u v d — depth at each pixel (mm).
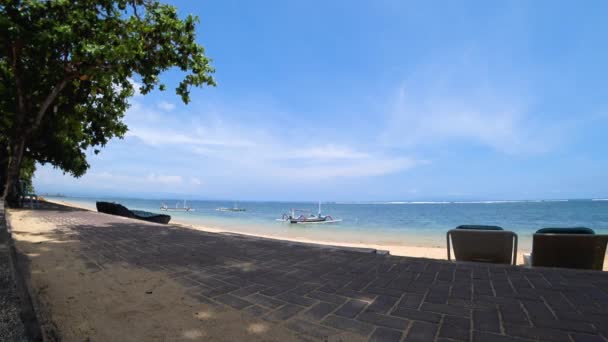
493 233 4480
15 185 13734
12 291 2369
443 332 2271
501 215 54625
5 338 1725
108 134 20016
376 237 21281
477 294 3092
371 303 2889
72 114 16828
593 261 4223
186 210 78875
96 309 2686
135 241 6320
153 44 12078
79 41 10344
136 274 3832
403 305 2830
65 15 10672
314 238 20438
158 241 6414
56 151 21031
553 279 3549
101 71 11648
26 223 8680
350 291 3246
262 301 2941
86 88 15336
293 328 2354
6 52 11523
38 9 10039
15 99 13680
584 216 49156
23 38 10102
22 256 4613
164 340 2143
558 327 2324
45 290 3148
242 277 3773
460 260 4797
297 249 5703
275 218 46844
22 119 13422
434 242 18266
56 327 2303
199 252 5332
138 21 11914
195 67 12656
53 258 4582
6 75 13727
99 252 5117
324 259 4848
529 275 3738
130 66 11758
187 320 2482
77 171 24812
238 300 2963
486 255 4594
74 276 3691
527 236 20203
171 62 12445
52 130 16797
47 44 10234
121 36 11719
